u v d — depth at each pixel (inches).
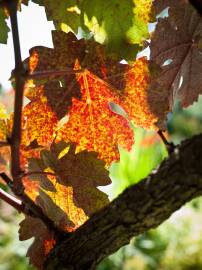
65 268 21.6
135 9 23.3
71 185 23.5
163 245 87.7
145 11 23.3
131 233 20.4
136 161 75.6
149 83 23.1
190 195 18.8
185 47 25.4
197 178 18.2
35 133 23.4
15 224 86.1
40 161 23.4
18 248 83.3
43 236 24.0
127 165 75.4
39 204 24.1
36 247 24.3
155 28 25.0
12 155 20.6
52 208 23.8
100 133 23.9
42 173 22.6
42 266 24.1
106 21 23.6
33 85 23.1
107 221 20.4
